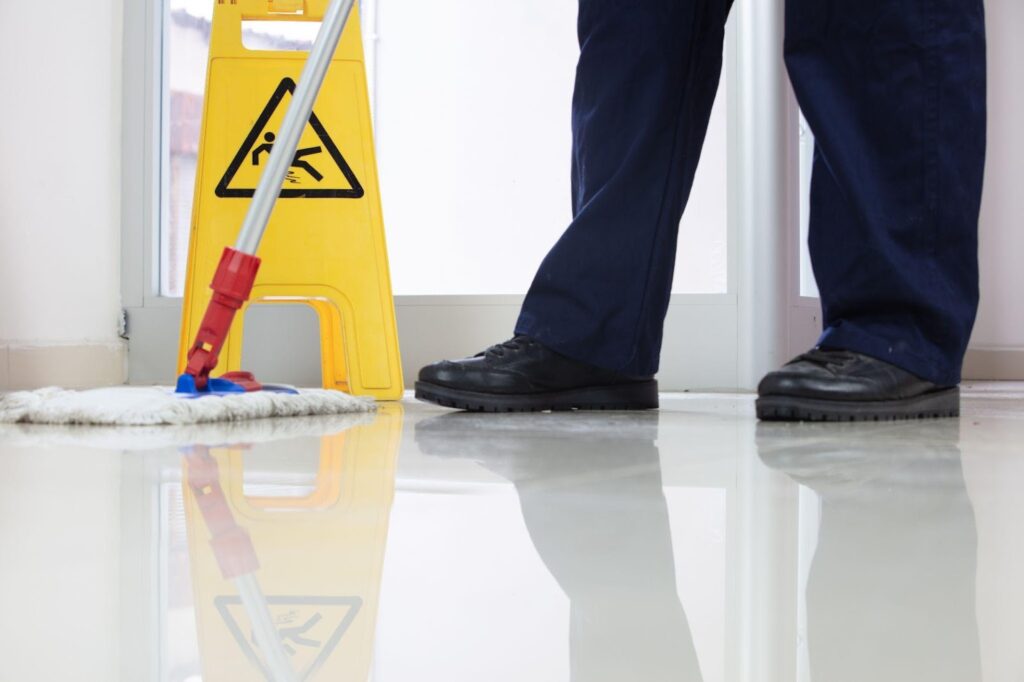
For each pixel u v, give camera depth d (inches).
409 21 88.3
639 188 52.9
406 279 89.6
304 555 15.0
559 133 87.5
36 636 10.4
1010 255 115.3
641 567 14.3
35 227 76.8
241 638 10.4
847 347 45.8
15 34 74.4
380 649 10.0
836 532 17.3
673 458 29.4
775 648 10.0
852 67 46.6
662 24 52.2
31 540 16.2
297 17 69.7
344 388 77.7
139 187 88.0
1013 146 115.0
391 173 89.1
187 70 89.9
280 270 69.1
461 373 51.1
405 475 25.4
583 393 53.7
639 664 9.5
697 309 78.8
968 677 9.0
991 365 115.3
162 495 21.8
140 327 88.0
